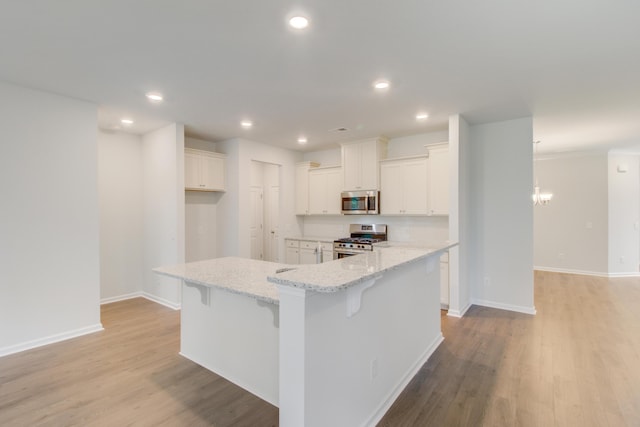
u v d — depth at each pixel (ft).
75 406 7.50
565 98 11.41
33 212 10.55
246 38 7.45
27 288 10.46
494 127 14.55
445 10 6.41
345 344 6.12
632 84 10.14
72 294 11.42
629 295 17.26
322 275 5.40
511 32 7.21
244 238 17.61
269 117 13.67
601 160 22.35
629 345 10.80
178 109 12.56
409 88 10.47
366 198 17.46
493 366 9.41
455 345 10.86
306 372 5.11
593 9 6.36
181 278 8.03
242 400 7.79
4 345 10.03
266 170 25.03
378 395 7.28
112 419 7.06
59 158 11.06
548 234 24.26
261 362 7.91
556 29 7.09
